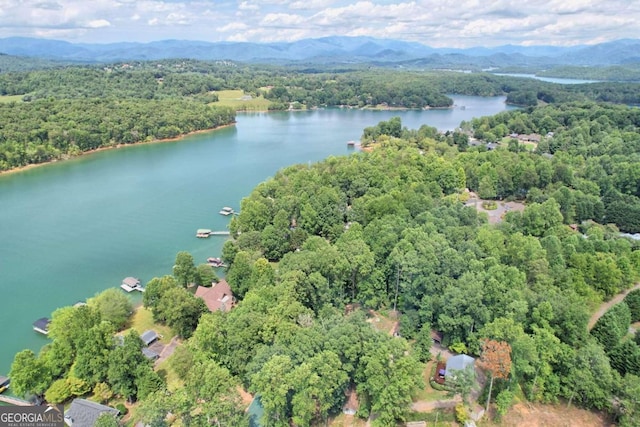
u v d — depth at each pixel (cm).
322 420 7212
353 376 7500
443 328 8688
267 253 13488
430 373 8256
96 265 13638
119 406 7556
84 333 8125
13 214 17650
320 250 10550
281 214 14125
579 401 7669
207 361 7250
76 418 7081
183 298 9738
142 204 18912
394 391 6619
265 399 6406
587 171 19400
